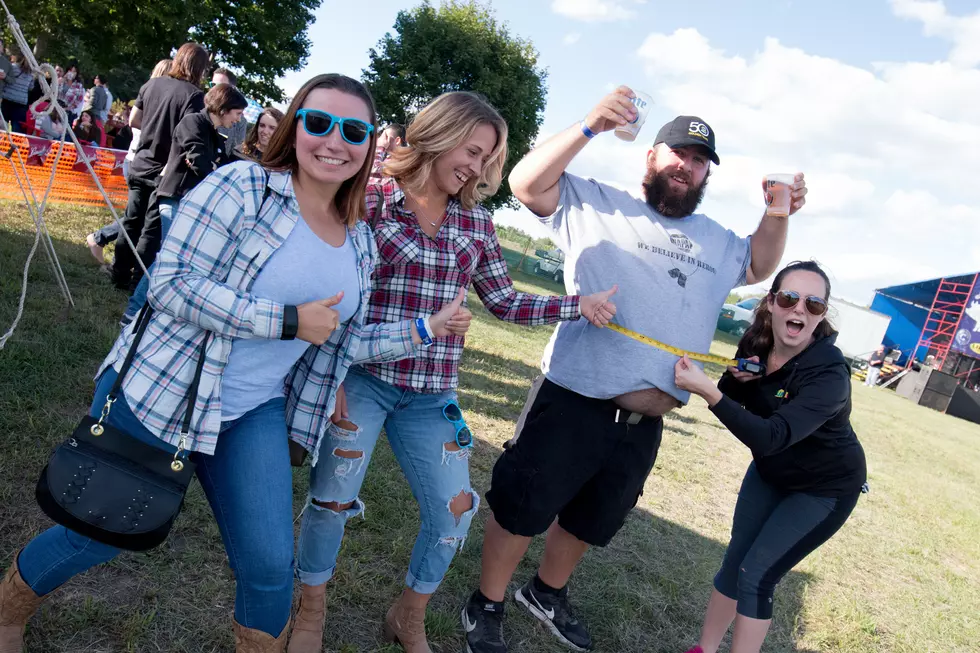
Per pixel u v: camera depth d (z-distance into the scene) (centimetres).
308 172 182
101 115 1397
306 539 234
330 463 229
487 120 220
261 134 437
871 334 2752
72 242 700
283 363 189
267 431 188
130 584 253
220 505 183
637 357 262
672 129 267
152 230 538
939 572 538
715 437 772
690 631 350
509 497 267
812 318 266
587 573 373
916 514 692
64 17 2362
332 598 279
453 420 239
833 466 274
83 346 436
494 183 237
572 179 278
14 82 1077
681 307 267
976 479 1012
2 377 363
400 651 261
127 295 575
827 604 417
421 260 225
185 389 174
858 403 1609
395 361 228
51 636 218
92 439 171
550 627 308
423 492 241
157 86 557
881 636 402
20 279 529
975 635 436
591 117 238
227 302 167
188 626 242
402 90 2647
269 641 185
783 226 281
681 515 500
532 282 2181
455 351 238
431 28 2631
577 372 267
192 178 526
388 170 225
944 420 1828
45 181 936
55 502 163
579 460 266
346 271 193
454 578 324
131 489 168
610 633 327
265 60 2895
